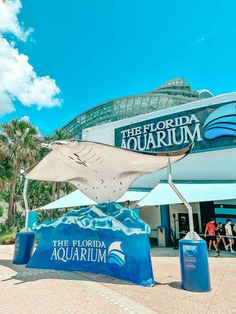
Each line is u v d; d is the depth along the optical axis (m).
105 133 23.23
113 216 8.91
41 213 29.55
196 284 6.53
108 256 8.47
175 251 14.52
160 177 19.64
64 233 9.62
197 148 18.34
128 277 7.60
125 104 78.69
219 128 17.67
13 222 25.89
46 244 9.75
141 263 7.49
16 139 25.61
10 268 9.27
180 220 19.92
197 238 7.09
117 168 9.51
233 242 14.95
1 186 25.06
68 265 9.07
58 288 6.62
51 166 10.52
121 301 5.64
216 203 18.52
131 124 21.88
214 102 18.30
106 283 7.29
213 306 5.39
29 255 10.42
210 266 9.96
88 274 8.40
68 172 10.92
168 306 5.37
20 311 4.92
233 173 16.92
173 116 19.81
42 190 31.58
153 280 7.24
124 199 15.09
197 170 18.20
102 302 5.55
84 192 11.11
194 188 14.66
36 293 6.14
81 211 9.83
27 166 26.61
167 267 9.90
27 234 10.62
